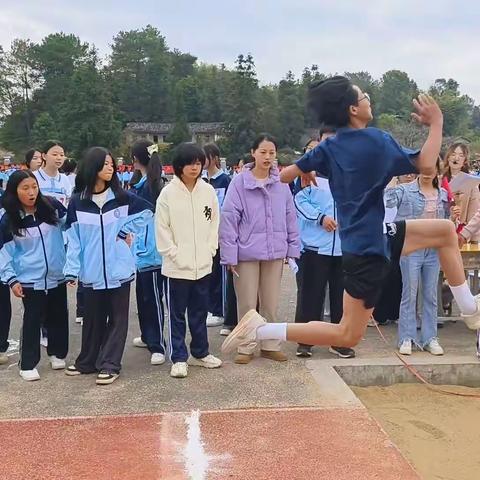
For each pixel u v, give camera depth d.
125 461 3.73
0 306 5.61
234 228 5.48
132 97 87.00
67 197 7.02
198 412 4.42
